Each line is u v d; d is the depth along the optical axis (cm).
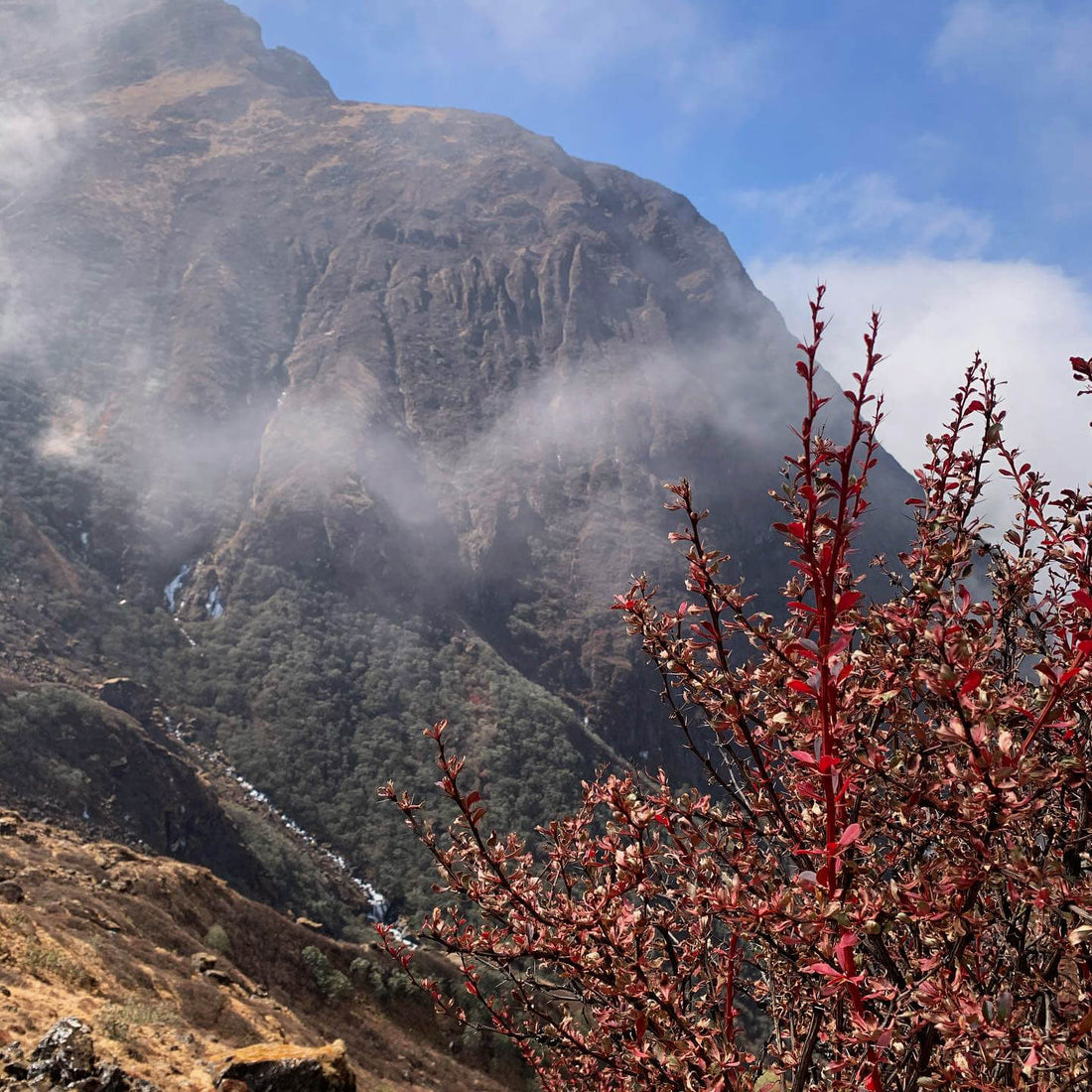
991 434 351
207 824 9594
